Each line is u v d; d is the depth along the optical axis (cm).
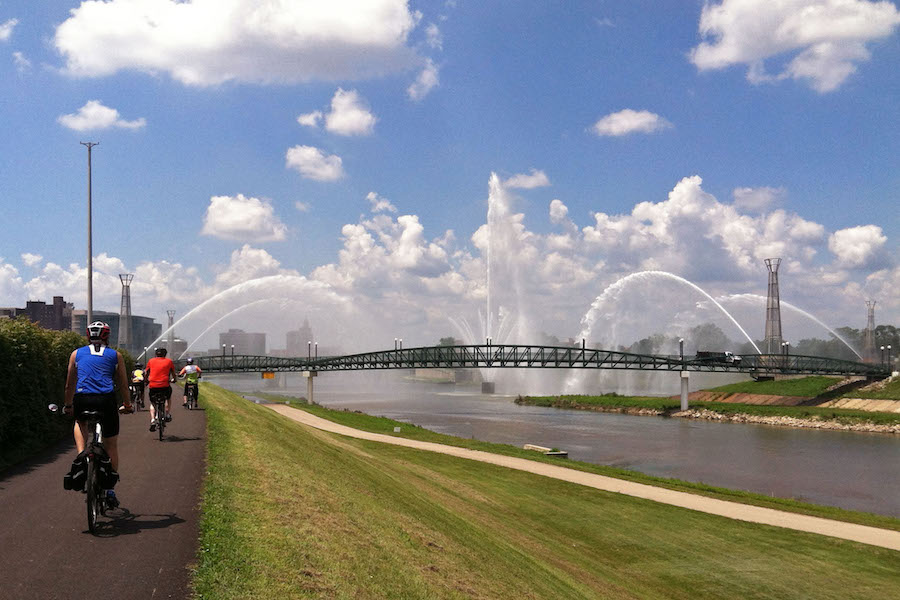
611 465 6975
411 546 1748
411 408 14750
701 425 11494
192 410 3794
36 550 1155
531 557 2508
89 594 973
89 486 1234
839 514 4112
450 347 15650
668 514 3859
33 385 2452
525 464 5522
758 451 8206
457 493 3859
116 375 1341
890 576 2886
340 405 15300
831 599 2619
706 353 15738
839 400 13425
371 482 2761
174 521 1358
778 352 18625
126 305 17688
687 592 2645
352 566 1325
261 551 1223
